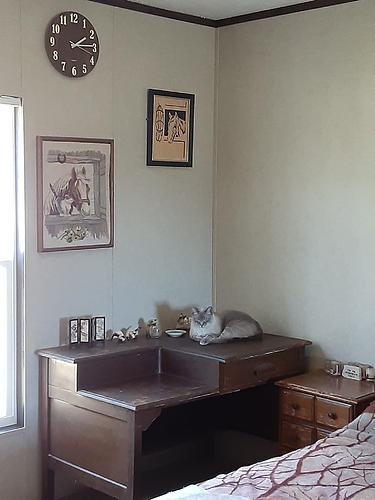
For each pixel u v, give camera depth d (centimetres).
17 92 349
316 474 256
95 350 362
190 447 439
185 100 424
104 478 332
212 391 347
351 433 302
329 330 396
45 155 359
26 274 358
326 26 388
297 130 404
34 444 365
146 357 373
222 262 446
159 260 420
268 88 416
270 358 378
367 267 378
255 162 425
